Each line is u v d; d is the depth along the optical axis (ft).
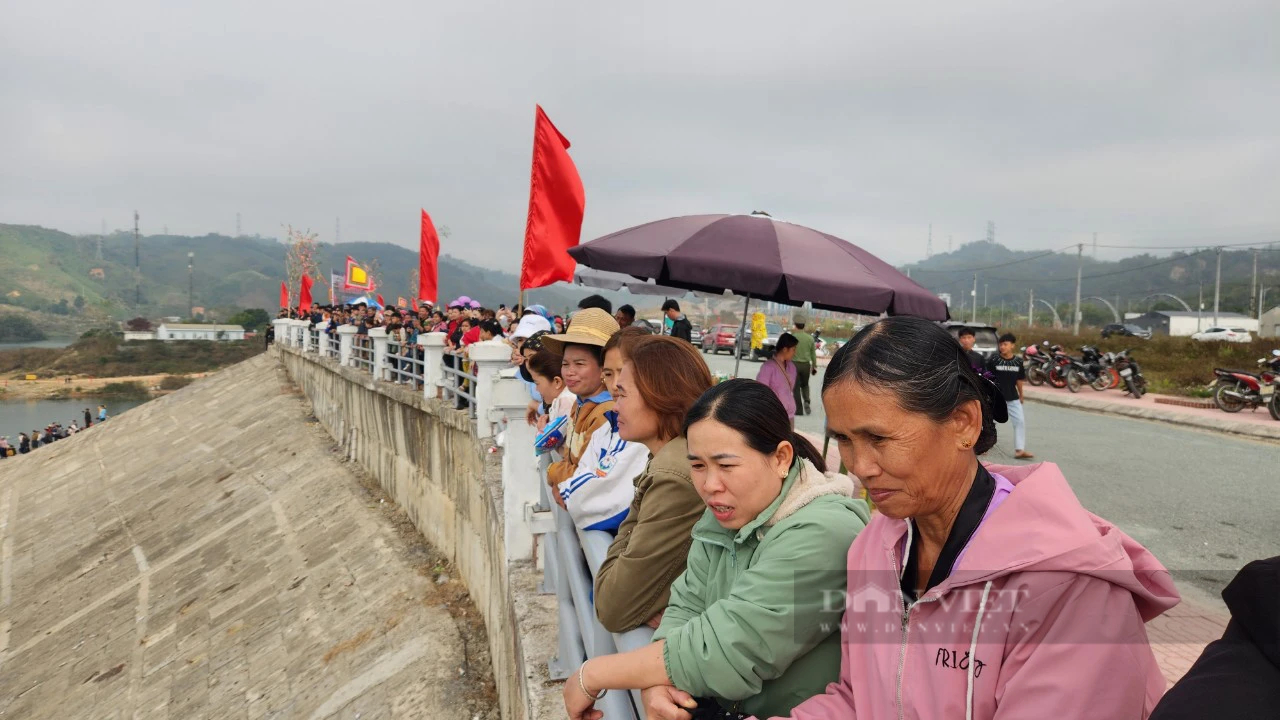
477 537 28.81
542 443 12.96
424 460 39.52
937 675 3.84
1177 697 2.83
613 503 8.23
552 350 12.10
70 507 80.33
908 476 3.89
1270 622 2.77
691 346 7.47
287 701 29.66
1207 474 28.86
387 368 47.57
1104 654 3.43
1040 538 3.61
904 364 3.83
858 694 4.28
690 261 16.58
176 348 360.69
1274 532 21.09
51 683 43.47
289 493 56.49
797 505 5.12
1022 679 3.50
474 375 30.78
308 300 132.36
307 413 79.00
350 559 40.50
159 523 64.34
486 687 24.38
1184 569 17.79
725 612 4.85
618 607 6.45
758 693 5.21
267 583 43.24
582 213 24.63
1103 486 26.81
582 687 5.56
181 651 39.86
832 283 16.06
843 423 4.01
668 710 4.99
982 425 4.01
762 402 5.09
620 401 7.40
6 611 58.95
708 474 5.15
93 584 56.75
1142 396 53.11
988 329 63.82
